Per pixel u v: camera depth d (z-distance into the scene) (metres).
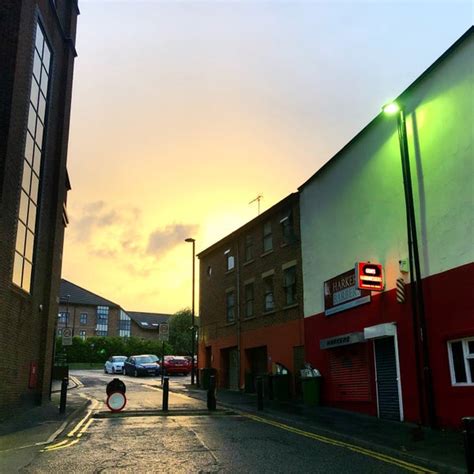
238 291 25.95
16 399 14.39
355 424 12.93
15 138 13.43
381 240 14.94
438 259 12.52
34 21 15.11
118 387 15.71
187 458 8.92
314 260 19.09
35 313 16.70
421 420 12.53
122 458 8.90
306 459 8.95
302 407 17.02
